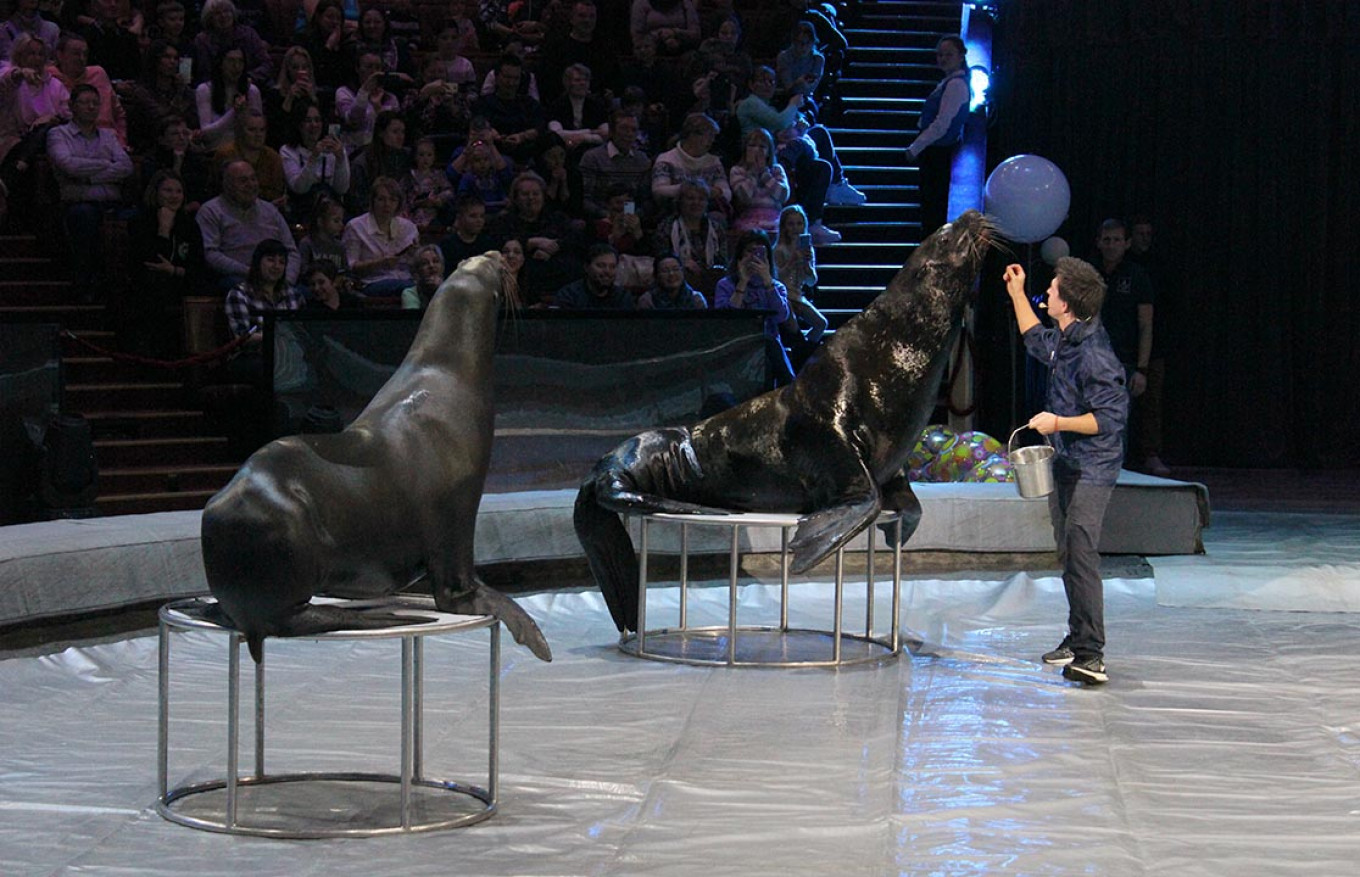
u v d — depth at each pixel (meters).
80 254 19.81
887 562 16.31
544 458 17.66
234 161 19.56
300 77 21.89
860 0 31.59
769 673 12.09
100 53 22.00
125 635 12.88
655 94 25.58
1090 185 27.72
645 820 8.25
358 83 23.95
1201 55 27.02
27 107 20.91
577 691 11.42
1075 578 11.84
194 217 19.58
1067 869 7.52
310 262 19.91
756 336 18.33
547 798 8.66
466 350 8.76
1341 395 27.31
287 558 7.65
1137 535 16.69
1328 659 12.70
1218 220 27.30
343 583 8.11
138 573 12.93
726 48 26.27
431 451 8.37
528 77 24.42
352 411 17.19
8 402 15.68
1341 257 27.11
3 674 11.65
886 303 12.80
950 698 11.27
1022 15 27.83
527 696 11.25
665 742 9.93
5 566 12.02
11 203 20.84
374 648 12.91
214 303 18.98
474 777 9.06
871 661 12.44
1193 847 7.89
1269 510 21.62
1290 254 27.23
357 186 21.83
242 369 18.48
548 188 22.73
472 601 8.54
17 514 15.80
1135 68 27.31
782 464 12.88
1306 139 26.98
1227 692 11.53
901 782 9.02
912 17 31.59
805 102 27.14
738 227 24.05
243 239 19.52
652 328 17.97
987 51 28.41
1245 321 27.39
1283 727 10.47
